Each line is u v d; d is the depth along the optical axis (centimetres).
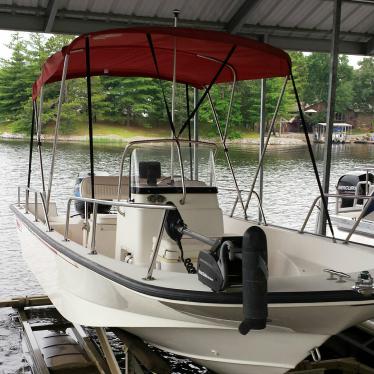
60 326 396
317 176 315
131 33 287
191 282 232
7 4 571
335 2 586
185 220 323
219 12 643
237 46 320
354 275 235
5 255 664
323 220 586
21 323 403
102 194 446
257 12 659
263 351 248
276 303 210
